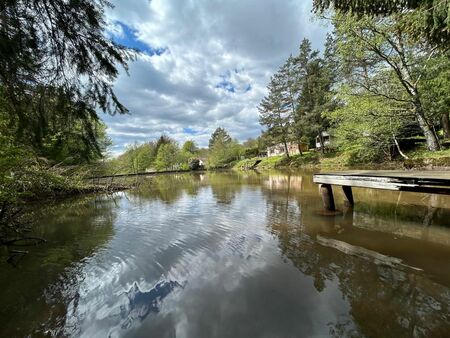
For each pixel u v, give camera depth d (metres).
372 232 4.55
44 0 2.51
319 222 5.41
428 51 9.29
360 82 11.73
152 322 2.46
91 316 2.66
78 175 14.66
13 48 2.40
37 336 2.41
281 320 2.36
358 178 5.48
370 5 5.11
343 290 2.78
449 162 8.98
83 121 3.22
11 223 6.27
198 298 2.81
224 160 50.69
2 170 5.07
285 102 31.19
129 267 3.83
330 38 23.12
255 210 7.20
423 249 3.69
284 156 35.06
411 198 7.12
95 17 2.78
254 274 3.27
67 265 4.09
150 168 50.41
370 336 2.10
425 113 10.94
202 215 7.09
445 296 2.57
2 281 3.60
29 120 2.88
